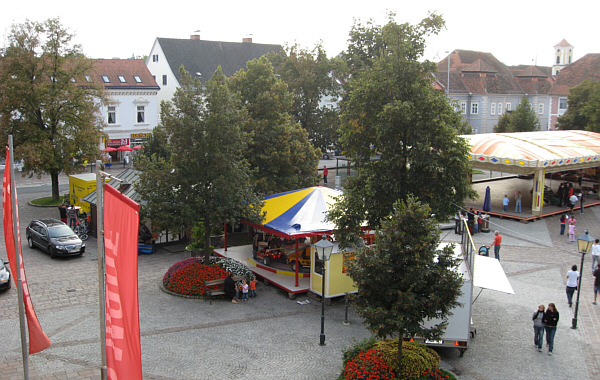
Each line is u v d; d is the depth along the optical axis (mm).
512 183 52312
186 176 22766
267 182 31781
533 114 61812
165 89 69562
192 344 17453
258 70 33094
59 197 42812
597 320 20188
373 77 20922
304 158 33625
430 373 13953
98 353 16531
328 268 21172
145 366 15820
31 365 15648
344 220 21297
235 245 30625
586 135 47125
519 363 16484
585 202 43469
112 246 10531
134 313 10477
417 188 20734
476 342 18031
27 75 38594
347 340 18000
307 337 18188
